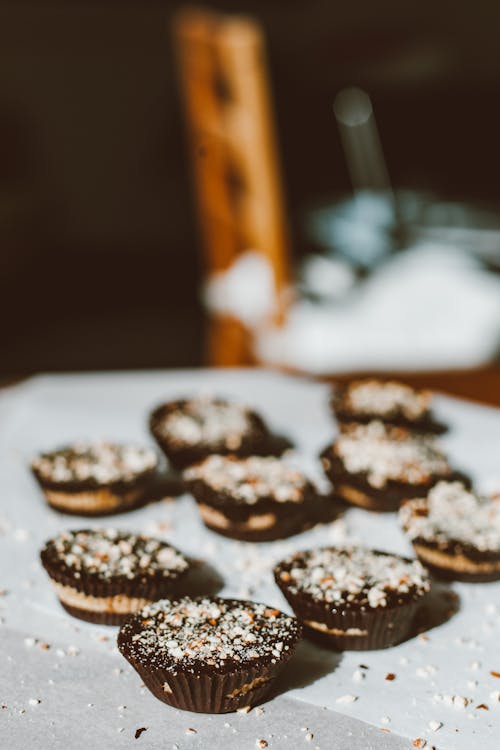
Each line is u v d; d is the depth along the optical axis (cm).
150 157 244
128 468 58
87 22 230
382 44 182
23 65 230
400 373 73
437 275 94
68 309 206
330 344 88
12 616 51
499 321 88
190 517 58
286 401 68
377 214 126
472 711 47
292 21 204
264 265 94
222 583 53
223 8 205
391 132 183
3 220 213
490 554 54
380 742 46
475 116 175
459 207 124
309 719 47
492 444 63
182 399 66
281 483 57
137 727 46
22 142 234
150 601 51
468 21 178
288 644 48
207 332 189
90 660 49
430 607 53
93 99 238
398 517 59
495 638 51
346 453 60
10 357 175
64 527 57
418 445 61
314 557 53
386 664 49
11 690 47
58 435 64
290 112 199
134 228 249
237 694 47
